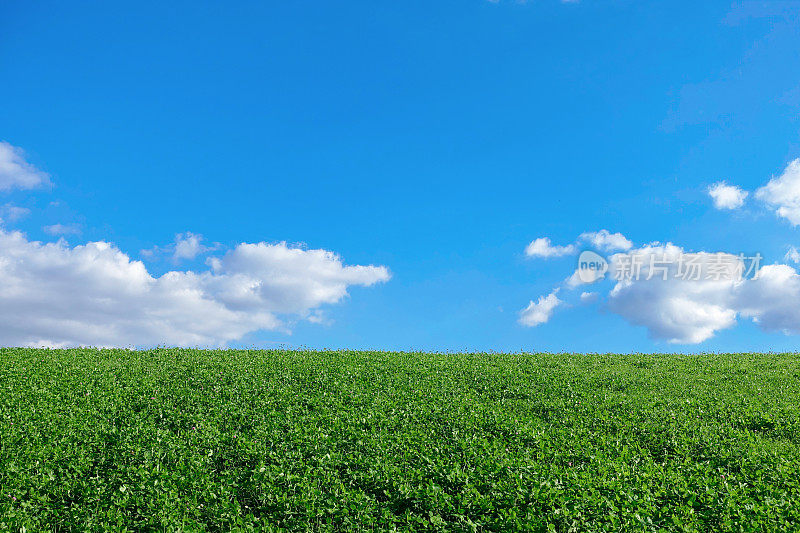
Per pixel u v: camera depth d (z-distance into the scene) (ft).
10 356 60.39
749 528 25.88
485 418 43.32
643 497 28.63
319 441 37.27
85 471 32.81
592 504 27.68
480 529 26.94
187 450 35.81
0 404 43.24
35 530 26.35
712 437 39.99
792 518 27.07
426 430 40.52
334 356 68.49
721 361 71.72
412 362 65.77
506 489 29.96
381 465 33.17
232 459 35.24
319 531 26.99
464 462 34.32
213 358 65.87
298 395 48.91
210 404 46.32
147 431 38.91
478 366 63.93
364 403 47.47
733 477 32.22
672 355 77.25
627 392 53.88
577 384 56.03
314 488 30.14
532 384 55.47
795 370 64.54
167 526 26.53
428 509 28.94
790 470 32.68
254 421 41.96
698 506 28.63
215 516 28.27
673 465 34.99
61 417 40.81
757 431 43.04
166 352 70.33
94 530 26.68
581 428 42.19
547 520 26.63
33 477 30.73
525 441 38.70
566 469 32.17
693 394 52.90
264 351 72.79
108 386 50.11
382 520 27.91
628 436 40.75
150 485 30.42
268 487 30.55
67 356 63.31
